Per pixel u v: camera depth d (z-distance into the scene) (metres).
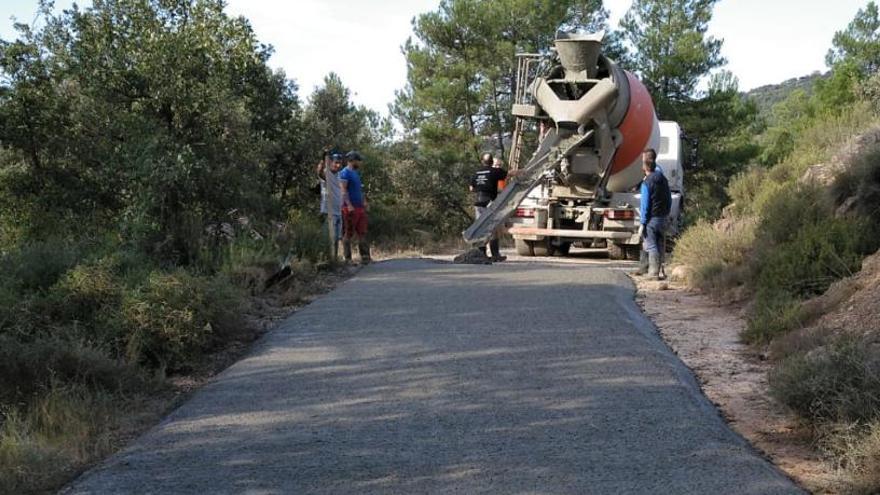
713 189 31.80
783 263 10.40
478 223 17.22
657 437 5.94
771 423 6.54
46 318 8.84
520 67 18.86
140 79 14.36
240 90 17.61
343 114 23.36
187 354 8.67
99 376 7.77
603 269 14.56
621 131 18.03
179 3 15.22
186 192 13.33
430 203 27.95
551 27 28.86
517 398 6.92
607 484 5.09
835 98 33.88
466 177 28.33
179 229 12.97
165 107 14.55
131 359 8.23
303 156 20.78
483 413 6.55
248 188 14.54
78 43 14.92
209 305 9.30
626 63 31.66
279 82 19.77
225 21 15.19
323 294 12.27
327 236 15.30
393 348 8.66
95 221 14.73
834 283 9.45
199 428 6.37
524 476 5.25
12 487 5.42
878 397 5.87
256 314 10.75
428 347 8.66
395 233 22.75
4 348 7.58
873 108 18.23
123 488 5.21
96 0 14.98
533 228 18.78
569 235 18.34
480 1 28.95
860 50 41.94
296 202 20.95
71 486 5.35
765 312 9.44
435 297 11.49
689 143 23.31
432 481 5.21
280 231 15.33
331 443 5.96
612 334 9.11
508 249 22.44
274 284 12.45
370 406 6.80
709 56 32.34
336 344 8.92
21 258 10.58
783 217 11.94
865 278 9.10
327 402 6.95
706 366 8.26
